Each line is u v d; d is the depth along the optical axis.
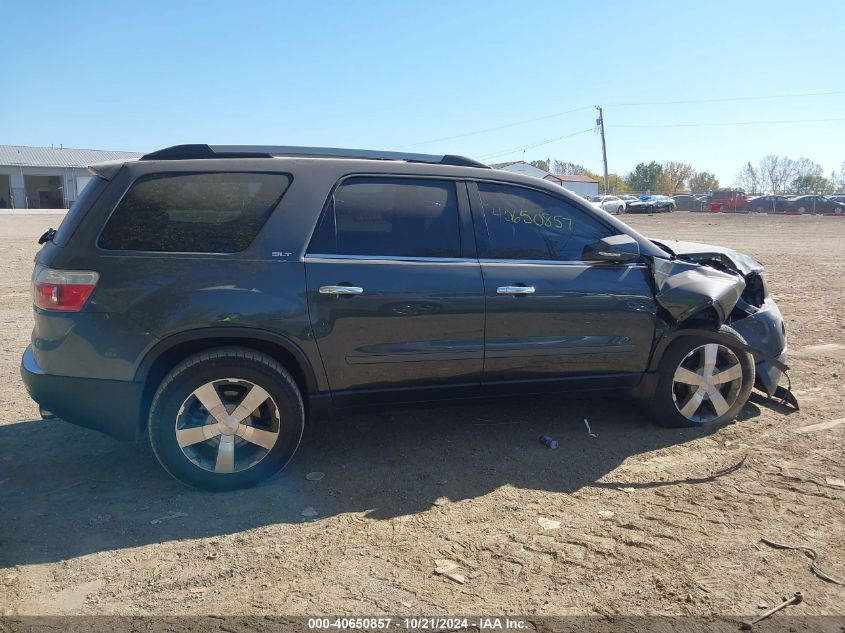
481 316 4.28
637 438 4.78
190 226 3.92
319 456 4.50
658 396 4.84
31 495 3.93
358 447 4.64
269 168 4.09
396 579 3.13
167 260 3.83
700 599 2.97
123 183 3.88
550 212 4.60
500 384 4.45
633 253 4.59
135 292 3.77
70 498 3.90
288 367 4.16
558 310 4.43
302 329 3.96
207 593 3.02
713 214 51.44
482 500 3.90
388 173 4.28
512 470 4.29
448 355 4.26
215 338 3.90
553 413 5.27
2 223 34.62
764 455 4.47
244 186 4.03
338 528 3.59
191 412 3.92
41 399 3.87
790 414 5.23
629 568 3.21
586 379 4.64
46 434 4.84
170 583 3.09
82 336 3.76
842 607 2.91
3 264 14.77
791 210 50.94
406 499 3.91
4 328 8.25
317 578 3.13
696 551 3.34
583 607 2.92
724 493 3.95
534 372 4.49
